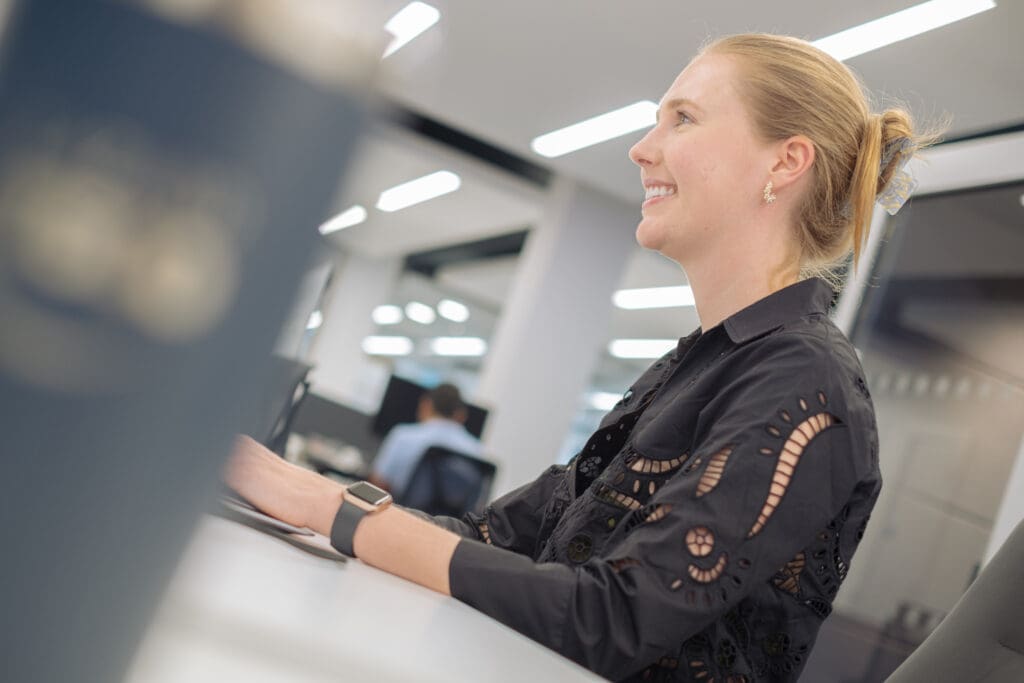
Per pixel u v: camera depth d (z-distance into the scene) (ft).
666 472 3.57
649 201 4.27
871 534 13.58
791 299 3.74
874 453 3.39
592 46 18.94
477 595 2.89
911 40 15.26
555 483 4.43
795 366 3.33
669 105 4.25
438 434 18.90
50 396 0.50
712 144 4.06
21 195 0.48
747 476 3.06
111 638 0.55
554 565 3.01
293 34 0.54
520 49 20.01
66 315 0.50
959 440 12.92
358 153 0.57
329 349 44.86
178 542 0.56
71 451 0.51
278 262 0.55
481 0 18.26
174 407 0.53
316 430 22.89
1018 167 13.12
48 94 0.48
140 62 0.50
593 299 27.78
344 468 22.04
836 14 15.15
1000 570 3.70
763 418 3.18
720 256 4.15
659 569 2.94
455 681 1.34
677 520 3.01
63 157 0.49
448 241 39.78
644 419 3.87
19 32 0.48
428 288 45.37
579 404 27.63
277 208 0.54
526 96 22.47
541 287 27.40
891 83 16.85
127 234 0.50
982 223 13.56
